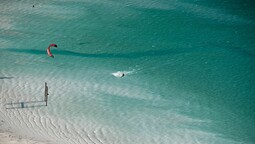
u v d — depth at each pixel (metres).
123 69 65.25
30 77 60.00
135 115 52.97
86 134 47.44
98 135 47.53
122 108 54.28
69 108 52.84
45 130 47.00
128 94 58.03
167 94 59.25
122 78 62.31
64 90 57.22
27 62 64.56
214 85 63.03
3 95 54.31
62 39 73.75
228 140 49.53
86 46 72.19
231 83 64.12
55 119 49.94
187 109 55.88
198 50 73.88
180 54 71.94
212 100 58.88
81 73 62.62
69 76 61.38
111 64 66.50
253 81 65.06
